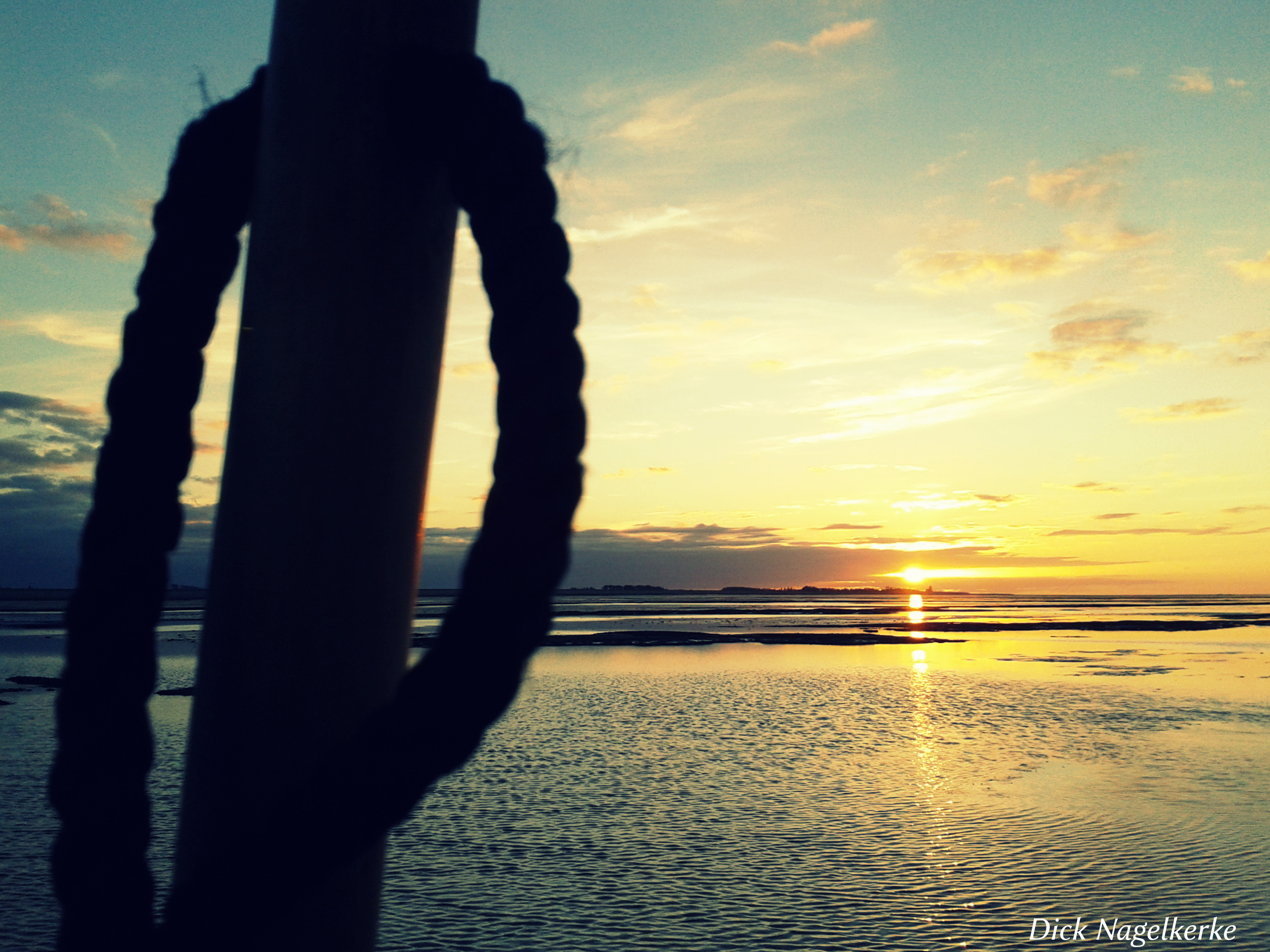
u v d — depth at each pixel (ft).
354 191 3.34
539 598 2.91
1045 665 102.63
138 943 3.32
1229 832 35.65
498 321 3.20
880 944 25.79
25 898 28.14
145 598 3.62
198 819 3.21
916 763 48.62
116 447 3.70
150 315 3.81
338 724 3.14
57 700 3.52
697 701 73.36
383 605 3.26
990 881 30.58
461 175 3.34
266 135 3.49
